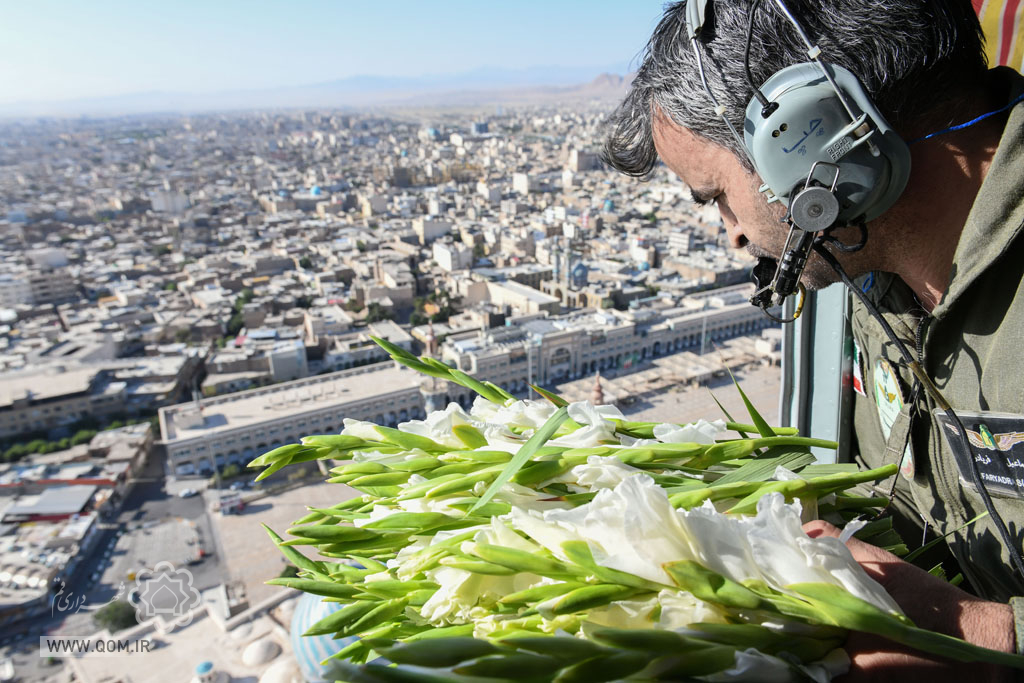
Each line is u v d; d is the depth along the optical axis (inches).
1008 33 29.9
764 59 16.2
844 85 15.6
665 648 10.9
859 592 11.6
